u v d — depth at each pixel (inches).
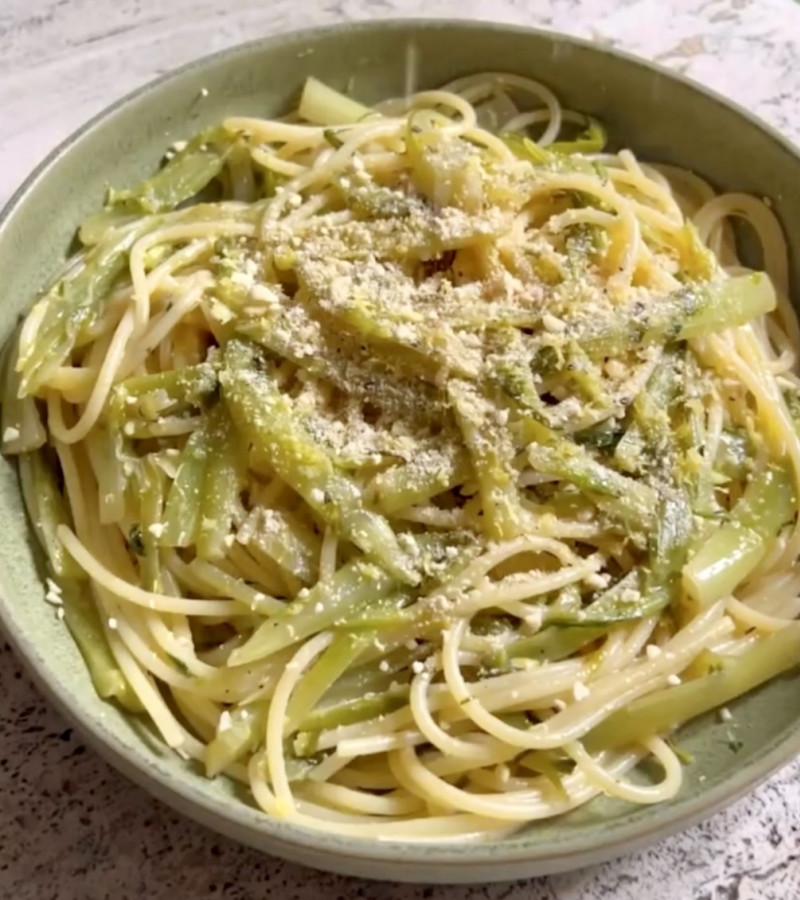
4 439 12.1
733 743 11.1
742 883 10.9
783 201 13.9
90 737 9.8
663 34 17.3
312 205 13.4
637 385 12.0
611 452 11.8
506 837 10.5
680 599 11.6
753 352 13.0
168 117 13.9
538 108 15.1
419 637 11.2
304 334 11.9
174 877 10.7
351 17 17.4
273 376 12.0
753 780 9.9
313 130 14.2
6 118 16.0
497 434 11.4
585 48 14.3
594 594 11.5
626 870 10.9
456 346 11.7
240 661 10.9
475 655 11.2
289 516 11.6
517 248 12.7
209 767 10.7
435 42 14.6
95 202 13.6
